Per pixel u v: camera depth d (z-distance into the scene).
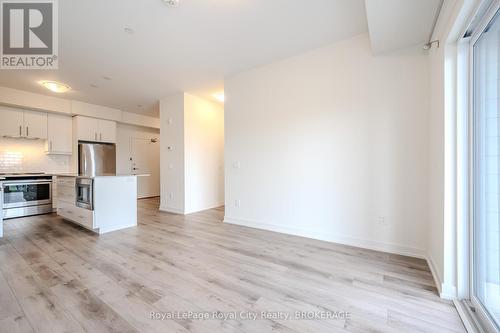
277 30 2.52
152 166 7.06
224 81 3.84
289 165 3.17
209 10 2.17
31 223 3.76
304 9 2.17
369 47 2.57
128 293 1.70
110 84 4.05
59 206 3.88
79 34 2.54
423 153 2.31
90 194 3.20
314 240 2.92
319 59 2.90
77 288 1.76
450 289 1.65
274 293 1.72
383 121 2.51
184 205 4.54
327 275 1.99
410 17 1.86
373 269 2.10
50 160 4.92
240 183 3.69
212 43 2.77
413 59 2.34
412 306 1.56
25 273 2.00
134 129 6.55
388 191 2.50
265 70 3.37
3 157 4.37
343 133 2.75
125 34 2.55
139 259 2.32
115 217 3.38
